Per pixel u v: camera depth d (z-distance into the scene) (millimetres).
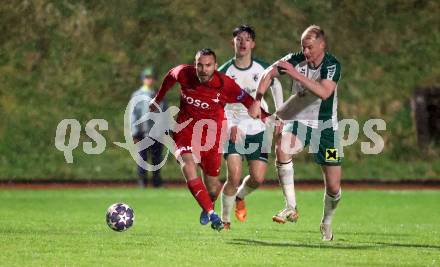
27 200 57000
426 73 85750
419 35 89812
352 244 32844
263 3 90562
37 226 38875
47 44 87500
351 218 47562
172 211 49844
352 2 91875
